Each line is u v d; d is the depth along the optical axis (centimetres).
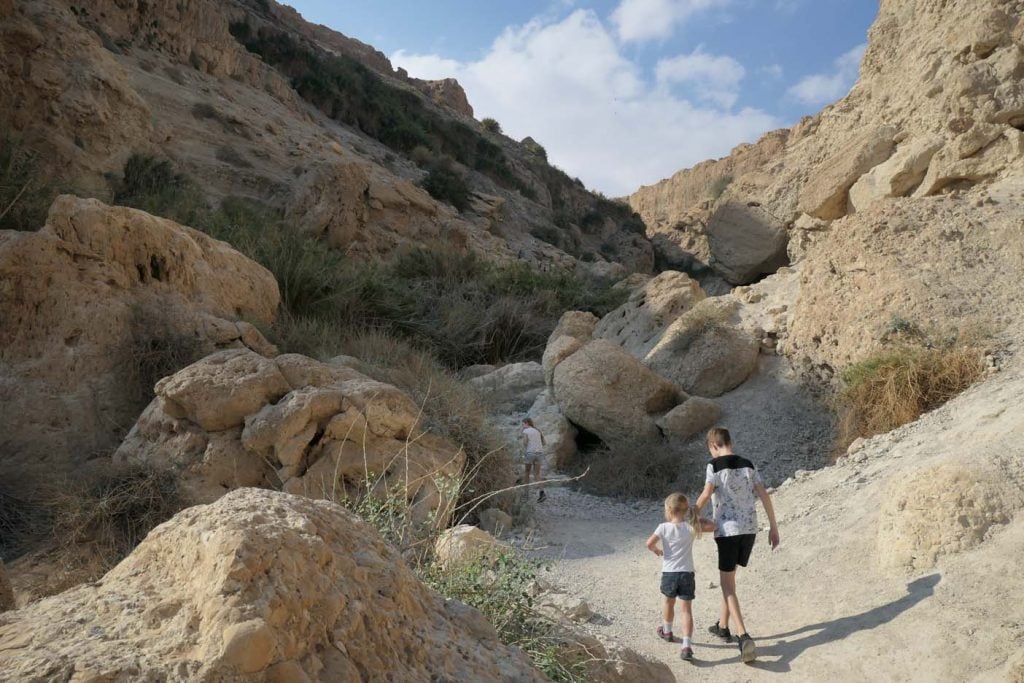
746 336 1302
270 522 227
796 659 496
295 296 1550
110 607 220
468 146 6191
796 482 821
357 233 2852
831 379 1152
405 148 5169
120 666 190
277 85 4153
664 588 546
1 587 347
